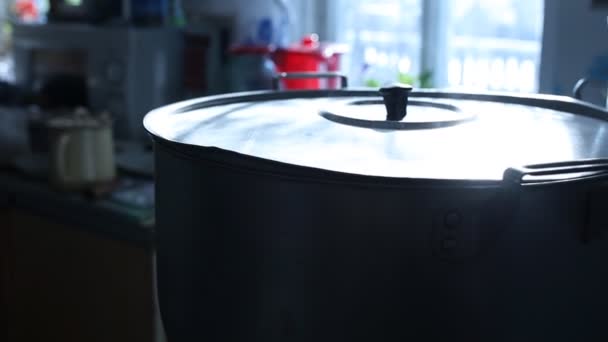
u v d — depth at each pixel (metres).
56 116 1.60
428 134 0.65
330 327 0.55
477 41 1.59
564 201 0.53
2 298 1.60
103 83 1.75
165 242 0.66
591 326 0.59
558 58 1.29
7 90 1.98
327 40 1.90
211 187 0.57
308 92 0.90
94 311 1.40
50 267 1.47
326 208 0.53
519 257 0.53
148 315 1.29
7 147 1.64
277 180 0.53
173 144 0.59
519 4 1.50
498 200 0.51
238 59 1.65
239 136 0.65
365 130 0.67
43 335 1.53
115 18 1.84
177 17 1.84
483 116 0.76
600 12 1.22
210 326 0.61
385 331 0.54
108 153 1.43
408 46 1.72
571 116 0.77
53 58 1.87
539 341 0.56
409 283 0.53
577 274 0.56
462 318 0.53
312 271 0.54
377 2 1.77
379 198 0.51
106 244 1.34
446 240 0.52
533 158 0.57
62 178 1.39
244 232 0.56
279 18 1.73
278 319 0.57
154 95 1.74
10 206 1.52
